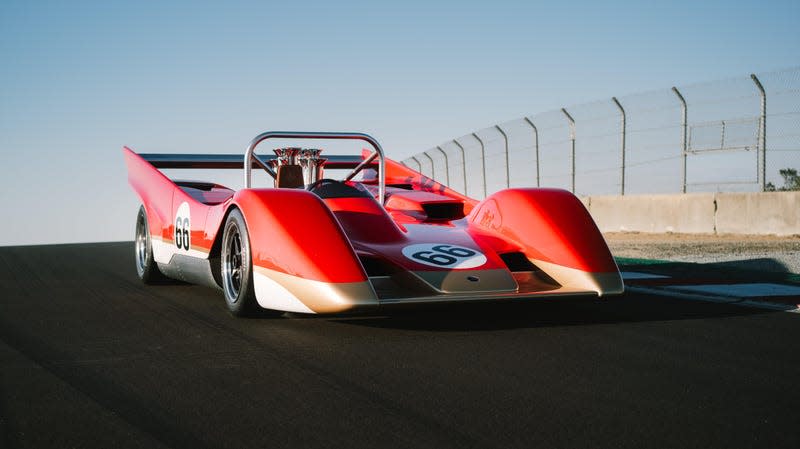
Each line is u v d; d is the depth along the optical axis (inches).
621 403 86.1
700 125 413.1
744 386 94.0
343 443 72.1
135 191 213.2
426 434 74.9
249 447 70.9
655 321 141.9
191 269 170.1
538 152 501.4
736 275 227.3
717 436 74.7
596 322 140.2
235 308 140.9
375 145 182.4
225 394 89.3
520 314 148.6
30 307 160.6
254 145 165.5
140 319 143.6
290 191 135.5
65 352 112.7
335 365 104.2
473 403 85.9
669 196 453.4
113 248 389.1
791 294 180.2
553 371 101.2
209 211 157.4
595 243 141.9
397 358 108.9
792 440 73.5
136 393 89.6
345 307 115.7
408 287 126.6
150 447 70.7
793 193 379.6
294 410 82.8
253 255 130.3
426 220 172.1
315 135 171.9
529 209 151.6
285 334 127.2
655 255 309.1
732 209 412.8
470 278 129.0
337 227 127.7
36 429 75.8
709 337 126.0
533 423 78.6
